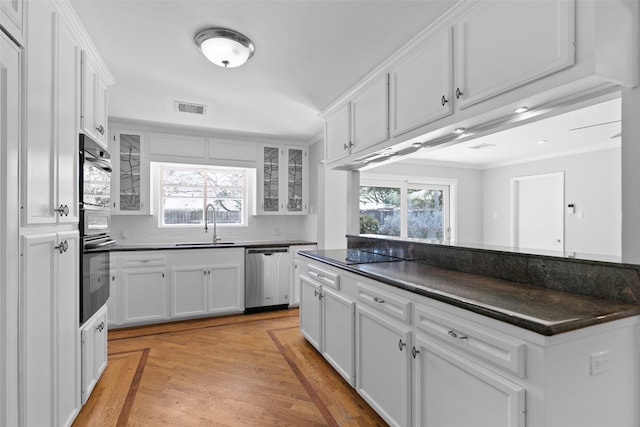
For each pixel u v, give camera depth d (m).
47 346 1.52
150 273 3.56
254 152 4.40
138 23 1.85
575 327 1.04
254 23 1.86
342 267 2.24
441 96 1.77
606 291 1.35
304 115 3.46
